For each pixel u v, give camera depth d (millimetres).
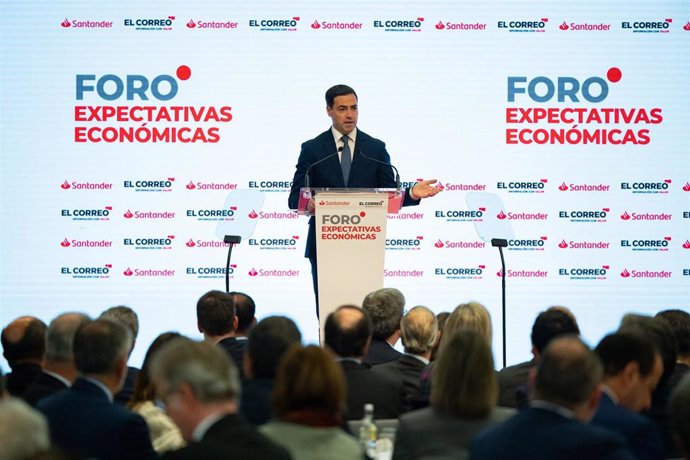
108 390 9508
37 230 24406
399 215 24625
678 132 24906
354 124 17656
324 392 8234
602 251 24750
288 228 24547
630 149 24859
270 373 10125
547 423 7832
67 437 9086
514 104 24781
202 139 24516
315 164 16844
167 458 7434
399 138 24719
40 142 24469
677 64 24953
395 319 14148
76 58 24547
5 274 24312
